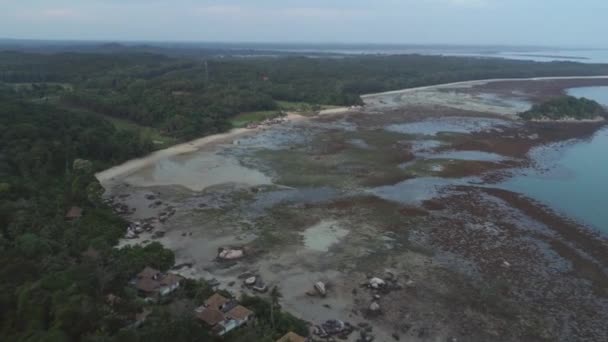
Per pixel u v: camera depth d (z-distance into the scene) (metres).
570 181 92.00
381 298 51.56
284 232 68.81
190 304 44.69
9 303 39.81
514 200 81.44
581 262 59.97
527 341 44.75
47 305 39.06
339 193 85.81
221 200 82.00
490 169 99.88
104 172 97.62
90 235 61.69
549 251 63.00
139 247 58.88
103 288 45.41
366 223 72.19
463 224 71.62
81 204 72.62
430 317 48.25
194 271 56.91
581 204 79.69
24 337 34.62
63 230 61.78
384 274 56.72
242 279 55.22
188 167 102.25
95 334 36.03
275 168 101.88
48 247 54.66
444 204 79.81
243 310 44.75
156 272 52.34
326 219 73.81
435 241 66.00
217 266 58.34
